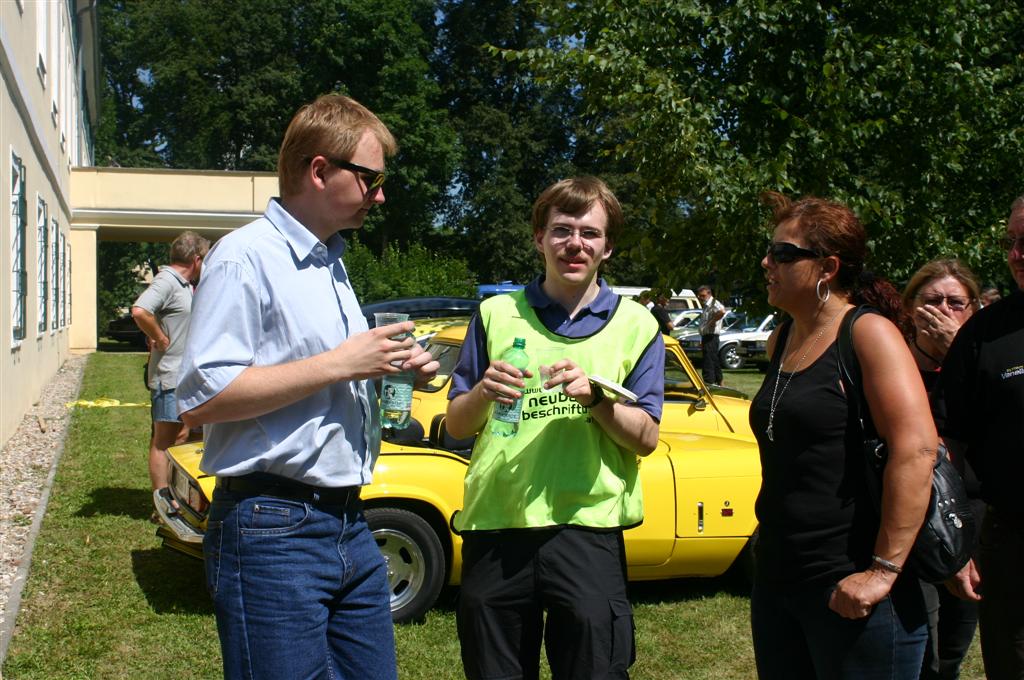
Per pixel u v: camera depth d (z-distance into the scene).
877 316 2.56
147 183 26.53
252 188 27.25
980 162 7.76
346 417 2.42
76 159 28.77
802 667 2.70
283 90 45.16
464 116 49.34
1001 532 2.96
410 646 4.59
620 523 2.79
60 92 20.00
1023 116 7.68
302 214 2.46
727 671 4.52
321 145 2.40
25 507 7.04
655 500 5.23
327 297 2.44
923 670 3.33
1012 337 2.96
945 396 3.10
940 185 7.59
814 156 7.18
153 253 41.25
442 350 6.15
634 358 2.85
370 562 2.50
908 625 2.48
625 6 7.76
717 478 5.36
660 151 7.42
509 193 45.69
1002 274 7.66
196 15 47.28
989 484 2.97
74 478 8.18
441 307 10.41
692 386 6.26
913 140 7.43
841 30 7.09
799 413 2.58
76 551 5.93
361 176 2.43
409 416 2.59
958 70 7.29
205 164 47.25
